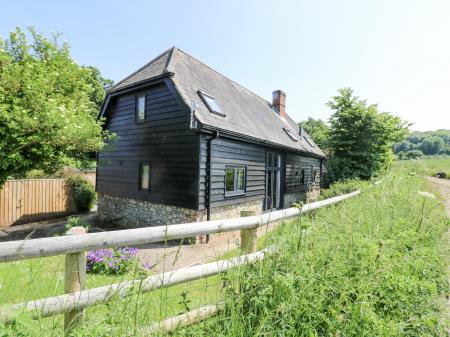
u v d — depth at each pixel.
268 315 1.58
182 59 10.59
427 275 2.51
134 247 6.89
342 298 1.79
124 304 1.46
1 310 1.13
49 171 9.26
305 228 2.49
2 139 6.93
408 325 1.81
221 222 2.39
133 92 10.34
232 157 9.49
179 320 1.66
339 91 16.31
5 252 1.38
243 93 14.70
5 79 6.87
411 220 3.94
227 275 2.02
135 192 10.25
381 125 15.93
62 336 1.30
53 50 8.75
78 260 1.68
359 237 2.62
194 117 7.72
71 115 7.64
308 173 17.09
